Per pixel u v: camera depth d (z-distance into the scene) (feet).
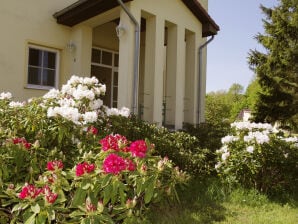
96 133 13.23
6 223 9.71
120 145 10.55
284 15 56.65
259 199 16.57
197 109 33.14
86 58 29.78
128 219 9.23
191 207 14.92
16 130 12.25
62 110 12.02
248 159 17.02
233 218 13.87
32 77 28.55
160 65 28.07
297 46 52.95
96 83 15.58
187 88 33.37
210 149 22.58
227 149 18.06
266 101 55.26
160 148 18.49
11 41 26.58
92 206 8.36
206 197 16.28
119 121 16.31
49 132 12.30
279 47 55.52
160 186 10.46
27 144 11.13
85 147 12.14
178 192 15.97
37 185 9.36
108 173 8.93
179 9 30.37
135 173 9.50
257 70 55.77
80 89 14.19
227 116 87.61
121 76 25.55
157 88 27.73
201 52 33.35
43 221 8.03
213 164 20.26
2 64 26.04
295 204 16.43
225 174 17.60
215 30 34.12
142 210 10.71
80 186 8.84
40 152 11.54
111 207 9.39
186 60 33.47
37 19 28.22
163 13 28.43
